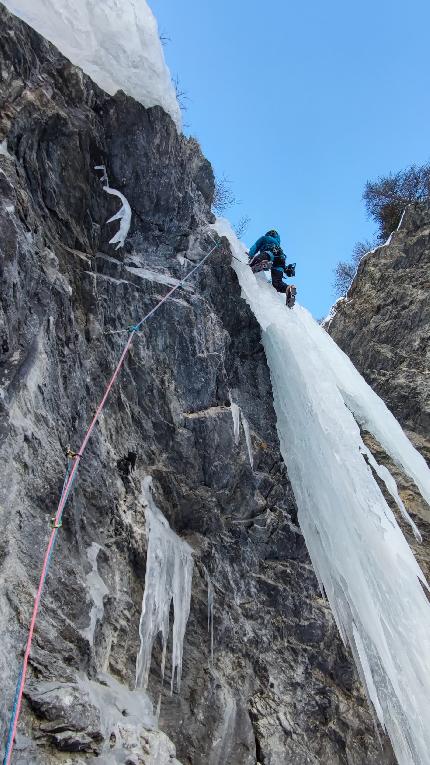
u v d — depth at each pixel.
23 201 4.46
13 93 5.14
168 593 5.10
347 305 14.45
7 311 3.81
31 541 3.60
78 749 3.27
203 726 4.77
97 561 4.50
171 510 5.73
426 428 11.19
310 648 6.07
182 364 6.53
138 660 4.50
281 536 6.67
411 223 14.69
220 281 7.93
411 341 12.50
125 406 5.65
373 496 8.41
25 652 3.13
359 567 7.17
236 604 5.80
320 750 5.37
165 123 6.98
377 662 6.39
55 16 5.99
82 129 5.72
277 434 7.65
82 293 5.42
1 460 3.40
